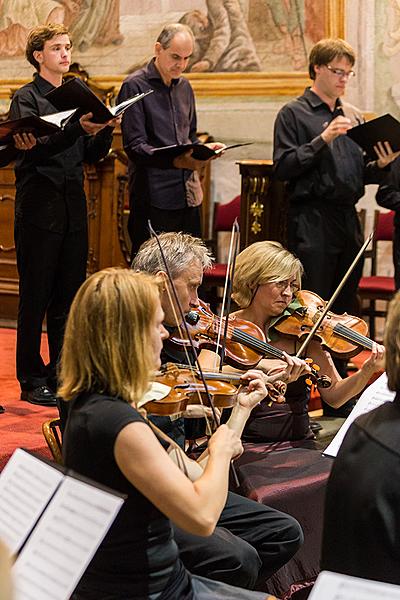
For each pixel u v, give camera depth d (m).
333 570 3.12
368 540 3.02
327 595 2.50
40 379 6.85
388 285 9.09
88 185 10.00
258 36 10.77
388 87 10.32
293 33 10.62
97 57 11.43
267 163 8.78
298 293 5.93
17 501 3.00
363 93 10.40
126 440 3.20
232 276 5.00
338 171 7.36
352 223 7.49
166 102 7.45
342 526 3.10
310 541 4.96
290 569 4.89
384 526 2.99
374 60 10.32
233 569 4.14
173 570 3.39
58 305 6.86
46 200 6.67
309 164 7.21
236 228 5.24
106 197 9.93
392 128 6.87
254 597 3.54
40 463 3.03
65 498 2.90
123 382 3.32
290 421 5.46
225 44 10.92
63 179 6.73
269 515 4.52
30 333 6.76
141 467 3.18
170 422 4.34
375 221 9.98
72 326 3.39
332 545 3.13
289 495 4.87
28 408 6.68
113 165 9.85
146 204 7.39
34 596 2.77
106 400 3.30
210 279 9.60
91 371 3.34
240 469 5.07
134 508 3.27
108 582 3.30
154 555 3.32
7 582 1.89
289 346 5.64
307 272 7.41
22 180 6.72
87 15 11.42
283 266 5.43
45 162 6.64
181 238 4.94
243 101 10.90
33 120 5.81
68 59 6.71
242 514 4.51
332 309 7.54
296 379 5.08
